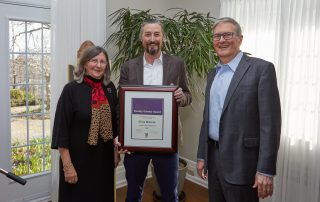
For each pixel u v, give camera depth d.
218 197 1.72
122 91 1.97
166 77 2.10
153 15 3.05
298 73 2.44
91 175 1.87
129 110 1.98
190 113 3.56
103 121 1.86
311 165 2.40
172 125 1.97
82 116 1.80
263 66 1.47
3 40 2.61
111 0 3.23
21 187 2.87
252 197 1.56
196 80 3.22
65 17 2.78
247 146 1.50
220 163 1.58
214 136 1.66
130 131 1.99
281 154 2.55
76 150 1.83
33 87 2.88
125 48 2.95
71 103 1.81
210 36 2.80
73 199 1.87
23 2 2.68
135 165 2.12
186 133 3.64
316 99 2.33
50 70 2.79
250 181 1.52
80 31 2.89
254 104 1.49
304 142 2.43
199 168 1.83
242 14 2.77
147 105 1.96
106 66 1.92
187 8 3.53
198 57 2.72
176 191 2.20
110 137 1.91
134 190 2.19
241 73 1.51
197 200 3.09
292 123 2.50
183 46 2.83
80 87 1.84
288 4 2.45
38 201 2.99
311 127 2.39
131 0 3.40
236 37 1.56
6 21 2.61
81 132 1.82
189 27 2.89
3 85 2.65
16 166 2.84
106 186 1.95
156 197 3.02
